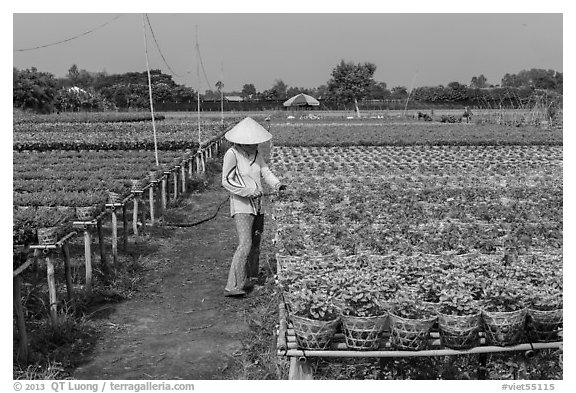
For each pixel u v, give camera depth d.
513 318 6.65
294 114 67.94
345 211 12.95
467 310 6.70
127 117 49.66
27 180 16.36
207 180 23.61
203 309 10.29
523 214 12.99
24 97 57.06
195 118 55.44
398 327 6.59
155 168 18.16
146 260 12.96
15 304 7.97
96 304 10.41
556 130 37.84
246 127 10.72
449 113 69.44
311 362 7.16
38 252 9.04
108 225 16.03
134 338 9.12
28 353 8.19
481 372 7.29
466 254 9.62
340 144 31.75
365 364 7.61
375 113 70.62
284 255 9.95
